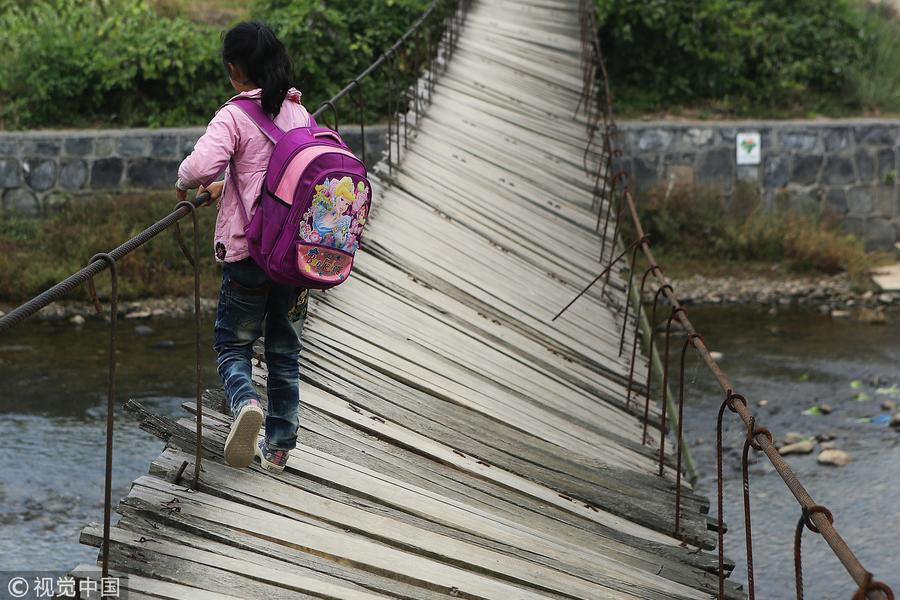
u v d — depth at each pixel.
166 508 3.40
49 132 14.73
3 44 16.05
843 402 11.28
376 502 3.87
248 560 3.26
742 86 17.55
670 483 4.98
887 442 10.18
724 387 3.64
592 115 11.41
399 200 7.50
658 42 17.38
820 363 12.52
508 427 5.02
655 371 7.93
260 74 3.40
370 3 16.47
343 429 4.36
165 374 11.42
